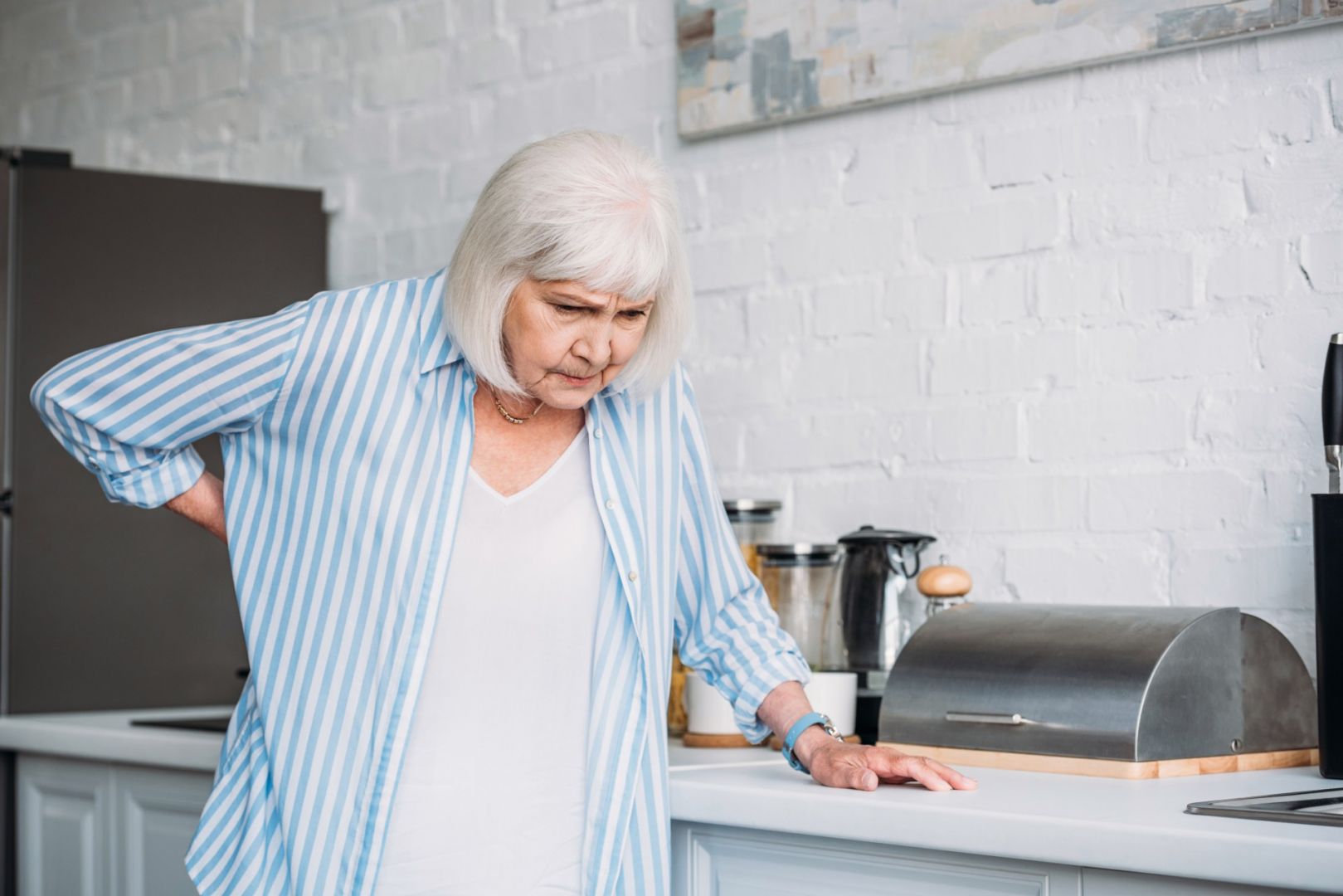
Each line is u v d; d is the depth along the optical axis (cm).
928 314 213
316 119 297
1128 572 192
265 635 144
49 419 145
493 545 142
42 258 257
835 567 205
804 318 227
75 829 230
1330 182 177
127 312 264
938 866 139
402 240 282
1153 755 154
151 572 262
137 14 331
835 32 219
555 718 144
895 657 196
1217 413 185
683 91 238
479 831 140
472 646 141
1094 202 196
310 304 144
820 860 149
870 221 220
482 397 145
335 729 139
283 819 140
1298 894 115
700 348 240
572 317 134
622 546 146
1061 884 130
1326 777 153
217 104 315
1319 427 176
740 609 165
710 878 161
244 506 147
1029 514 201
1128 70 194
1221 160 185
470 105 272
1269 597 180
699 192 240
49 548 255
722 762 176
